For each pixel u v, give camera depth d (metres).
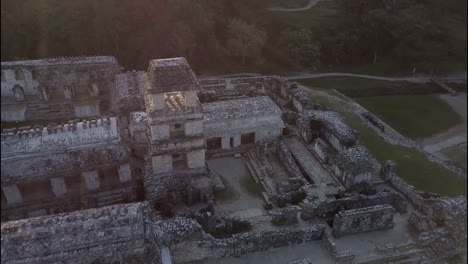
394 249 26.36
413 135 40.88
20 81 41.31
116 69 40.12
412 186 32.34
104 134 30.30
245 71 34.97
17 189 28.56
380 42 41.00
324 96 40.66
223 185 33.16
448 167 37.16
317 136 38.94
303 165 35.00
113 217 21.28
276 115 37.28
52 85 40.72
